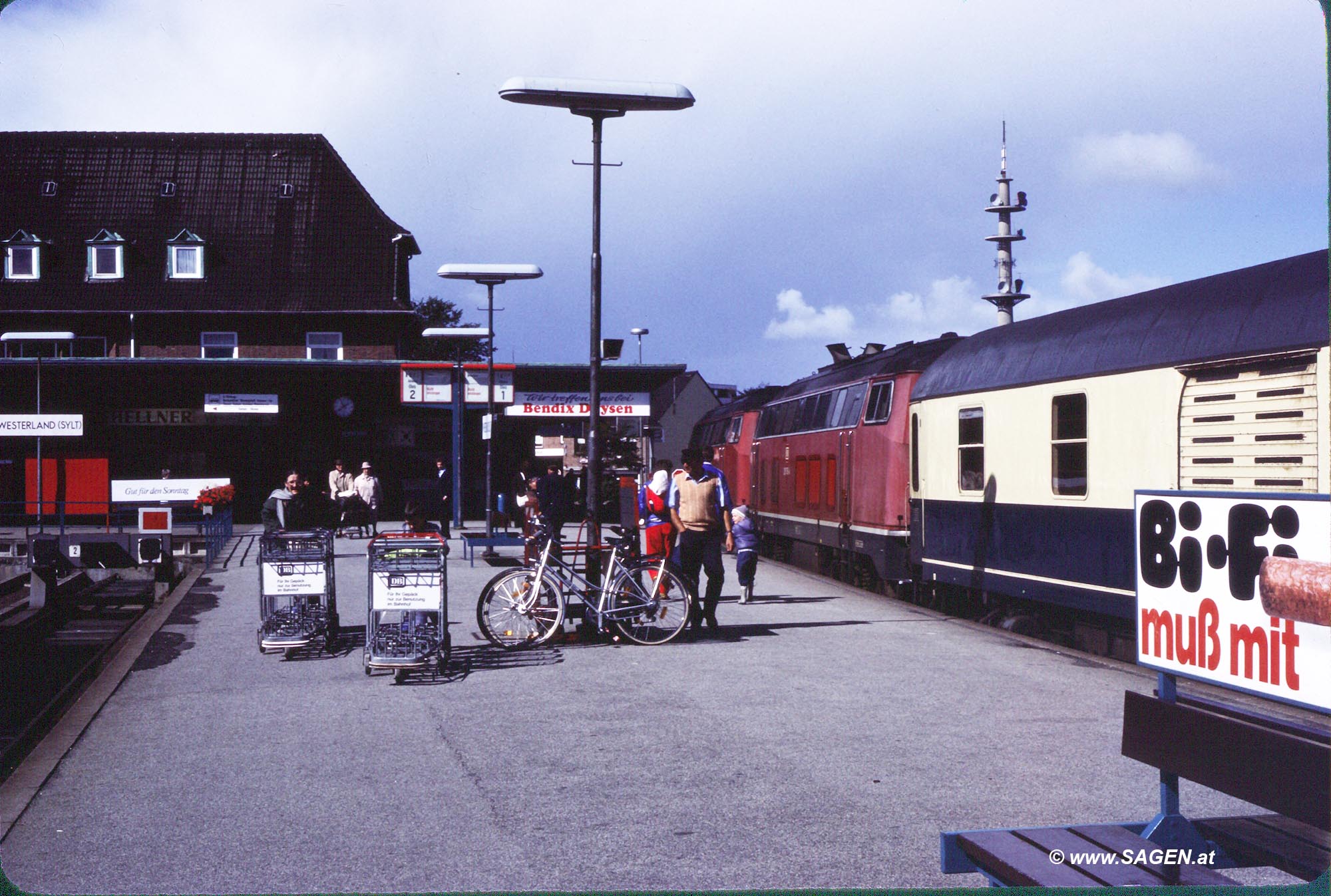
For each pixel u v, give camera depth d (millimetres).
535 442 40719
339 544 28062
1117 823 5480
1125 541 11656
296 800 6895
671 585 12906
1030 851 4492
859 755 7734
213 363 38469
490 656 11969
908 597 19031
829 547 22641
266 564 12547
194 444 39656
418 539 11156
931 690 9984
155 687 10727
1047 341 13555
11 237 43188
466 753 7965
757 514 28656
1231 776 4184
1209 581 4293
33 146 46938
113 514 38938
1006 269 43438
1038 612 14172
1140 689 10023
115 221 45188
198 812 6688
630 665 11344
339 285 43875
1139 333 11656
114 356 42594
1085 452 12406
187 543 25281
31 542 21031
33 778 7480
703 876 5480
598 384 13047
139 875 5633
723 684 10297
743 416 31891
